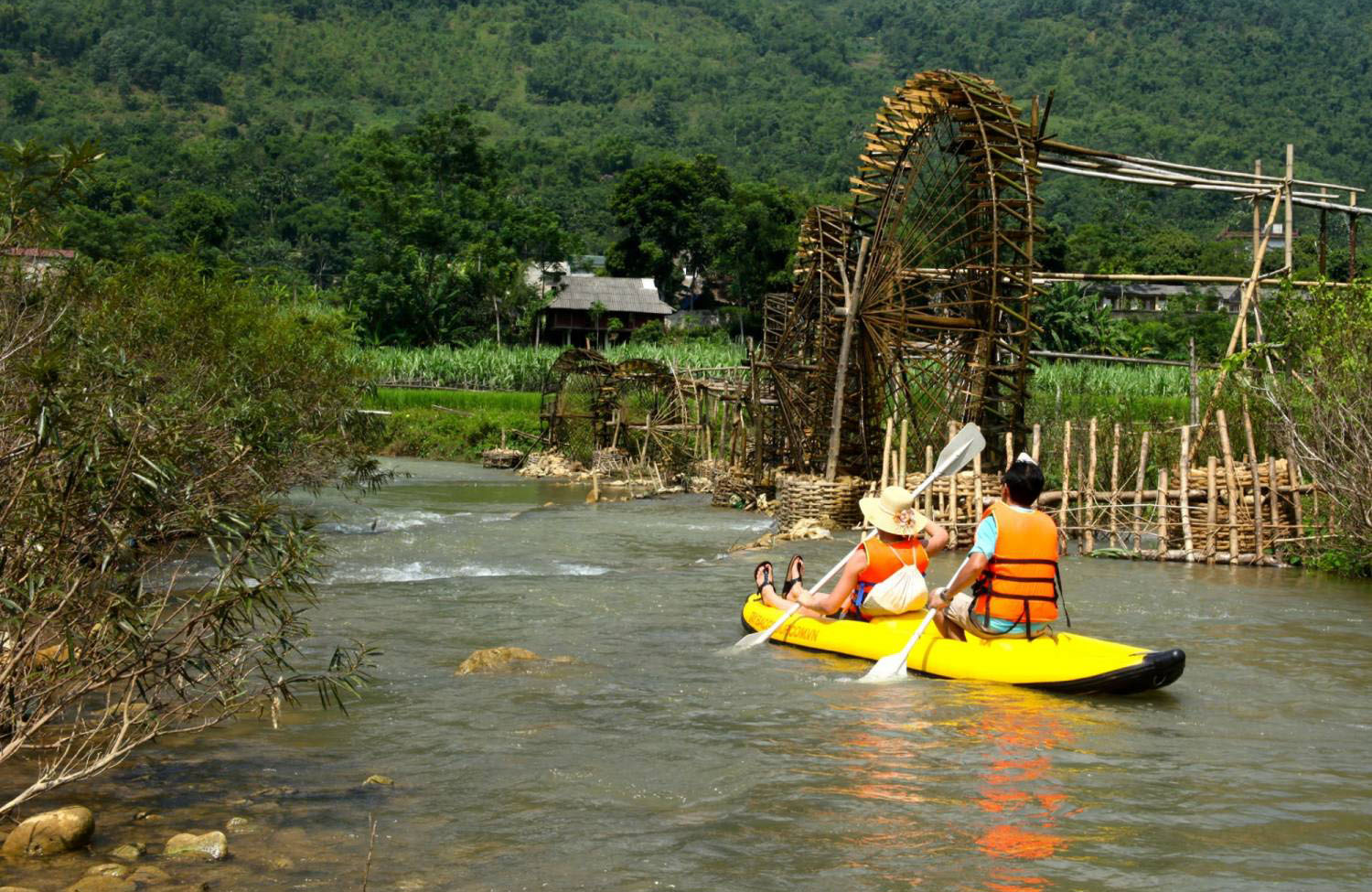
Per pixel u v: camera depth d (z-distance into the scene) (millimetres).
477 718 7043
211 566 11344
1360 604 11227
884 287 18516
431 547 15914
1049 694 7688
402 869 4656
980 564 8172
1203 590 12023
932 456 17922
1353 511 13070
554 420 37594
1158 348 64375
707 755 6285
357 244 125250
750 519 21062
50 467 5031
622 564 14625
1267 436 15914
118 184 117688
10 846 4750
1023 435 17766
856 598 9039
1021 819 5289
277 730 6742
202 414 6363
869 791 5676
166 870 4586
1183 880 4598
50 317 6207
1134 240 99125
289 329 17938
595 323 82062
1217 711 7285
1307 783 5832
